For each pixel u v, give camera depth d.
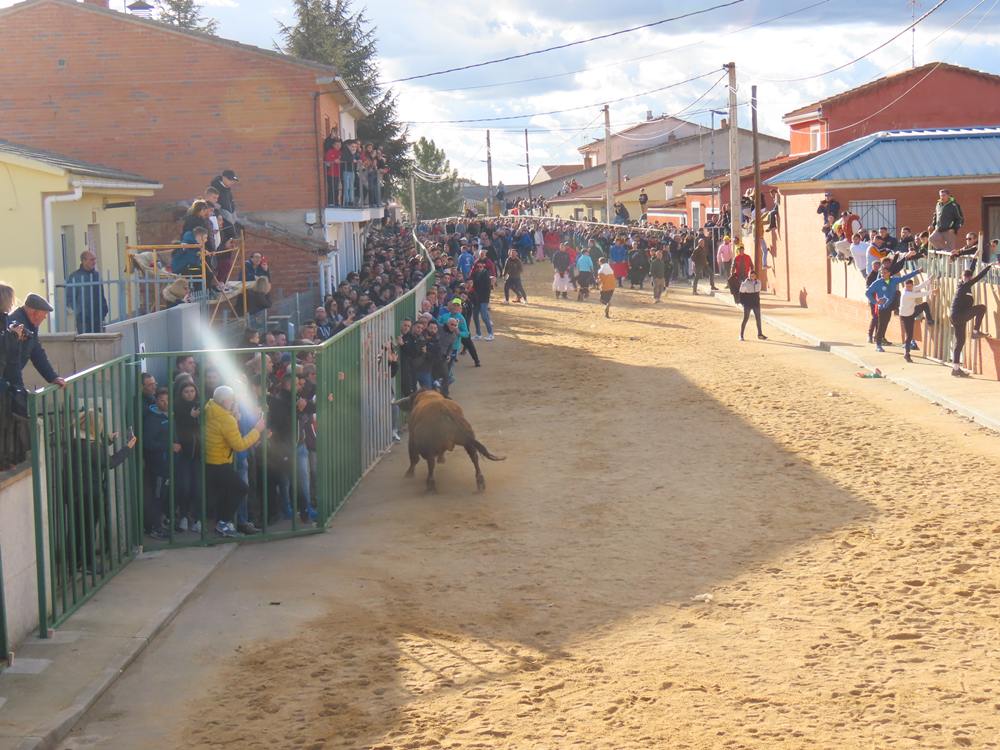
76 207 19.19
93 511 10.71
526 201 89.00
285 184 28.44
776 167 49.25
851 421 18.19
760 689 8.20
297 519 13.32
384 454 17.27
